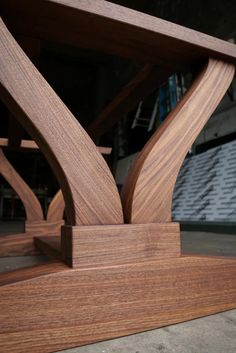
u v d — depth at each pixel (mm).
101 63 5289
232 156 2391
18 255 1069
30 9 377
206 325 391
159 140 448
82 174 386
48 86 366
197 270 427
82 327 338
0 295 308
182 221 2445
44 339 319
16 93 342
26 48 521
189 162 2955
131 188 429
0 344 302
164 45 458
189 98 473
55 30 432
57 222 1253
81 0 376
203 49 467
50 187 4859
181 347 327
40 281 326
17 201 4773
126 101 809
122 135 4500
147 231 409
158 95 3910
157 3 3971
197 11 3234
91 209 388
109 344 338
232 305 452
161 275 396
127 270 374
